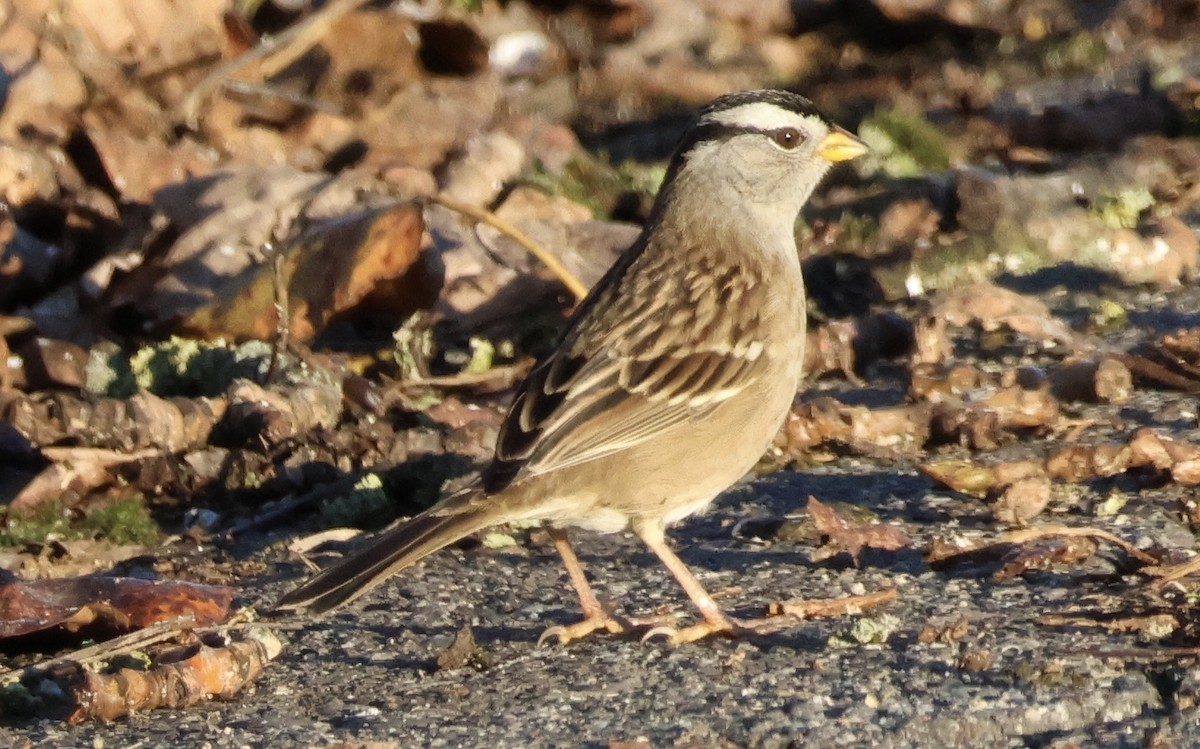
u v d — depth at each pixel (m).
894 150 15.16
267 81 14.76
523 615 8.25
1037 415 10.34
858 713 6.92
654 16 17.80
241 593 8.68
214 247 12.22
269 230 12.41
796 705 7.02
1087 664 7.20
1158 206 14.02
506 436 7.95
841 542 8.67
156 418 10.48
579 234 12.95
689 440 8.21
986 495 9.37
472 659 7.65
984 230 13.43
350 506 9.80
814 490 9.64
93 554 9.51
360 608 8.38
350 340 12.02
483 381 11.48
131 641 7.55
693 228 8.93
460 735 6.90
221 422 10.62
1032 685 7.07
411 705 7.21
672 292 8.56
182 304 11.76
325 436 10.47
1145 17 18.48
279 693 7.39
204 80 14.16
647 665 7.58
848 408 10.34
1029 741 6.73
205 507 10.14
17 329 11.51
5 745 6.87
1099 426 10.25
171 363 11.16
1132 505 9.00
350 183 12.97
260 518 9.85
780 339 8.62
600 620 7.95
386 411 10.98
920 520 9.11
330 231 11.42
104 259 12.18
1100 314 12.11
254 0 15.77
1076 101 16.17
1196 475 9.23
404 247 11.32
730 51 17.64
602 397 8.06
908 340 11.70
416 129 14.52
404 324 11.73
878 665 7.38
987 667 7.26
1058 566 8.31
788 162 9.12
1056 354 11.51
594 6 17.70
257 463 10.30
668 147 15.66
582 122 16.25
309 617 8.25
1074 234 13.27
